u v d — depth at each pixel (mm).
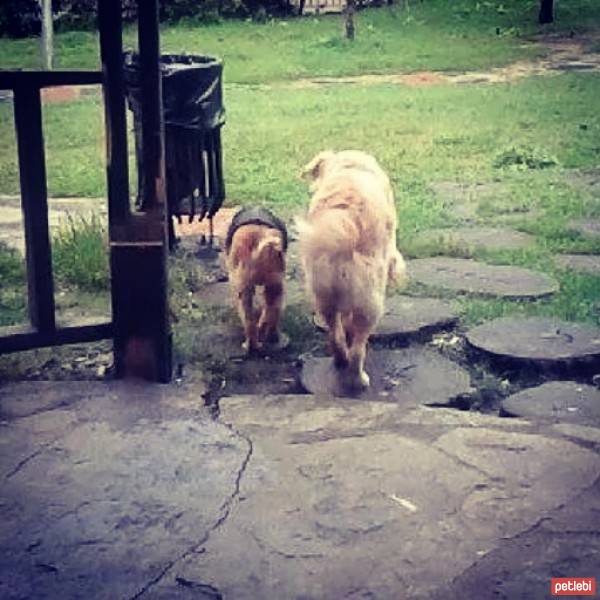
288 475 4520
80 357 5543
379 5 20328
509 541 4195
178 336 5730
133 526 4277
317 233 5152
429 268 6570
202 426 4832
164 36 17547
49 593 4004
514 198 7961
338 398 5051
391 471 4531
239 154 9320
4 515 4336
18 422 4871
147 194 5074
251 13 19688
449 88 12805
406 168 8852
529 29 17312
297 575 4062
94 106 11883
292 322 5883
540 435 4750
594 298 6164
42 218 5031
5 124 10648
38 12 17688
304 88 13055
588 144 9594
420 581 4039
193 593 4004
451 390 5234
